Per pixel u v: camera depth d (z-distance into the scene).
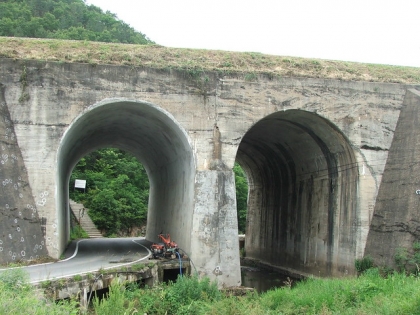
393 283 13.01
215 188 16.55
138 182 44.78
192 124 16.94
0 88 15.72
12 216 14.48
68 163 22.45
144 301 12.59
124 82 16.64
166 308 12.32
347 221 18.42
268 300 12.81
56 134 15.90
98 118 18.27
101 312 9.88
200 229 16.11
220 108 17.25
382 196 18.05
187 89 17.06
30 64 16.00
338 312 10.73
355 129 18.38
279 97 17.84
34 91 15.91
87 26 57.88
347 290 12.54
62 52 16.92
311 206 21.16
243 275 22.45
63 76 16.19
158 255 16.80
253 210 28.28
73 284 11.63
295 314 11.41
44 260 15.05
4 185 14.59
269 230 25.55
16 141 15.57
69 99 16.12
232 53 19.12
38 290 10.34
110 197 38.19
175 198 20.81
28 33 45.56
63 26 54.06
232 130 17.23
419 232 16.19
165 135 19.41
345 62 20.53
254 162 26.83
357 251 17.70
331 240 19.30
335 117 18.25
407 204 16.92
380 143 18.55
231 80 17.50
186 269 15.73
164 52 18.19
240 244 31.05
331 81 18.44
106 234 37.44
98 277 12.66
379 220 17.72
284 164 23.64
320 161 20.48
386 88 18.91
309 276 20.16
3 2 55.62
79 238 32.38
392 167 18.12
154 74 16.89
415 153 17.36
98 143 26.00
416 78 19.92
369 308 10.80
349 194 18.52
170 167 22.41
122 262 15.82
